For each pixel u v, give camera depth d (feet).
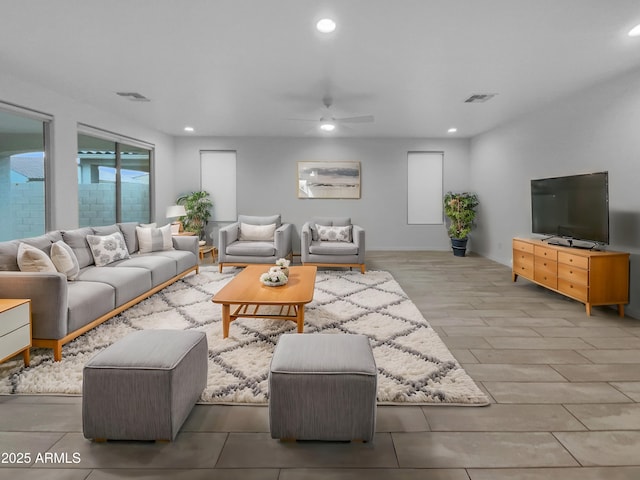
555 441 5.68
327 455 5.39
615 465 5.16
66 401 6.77
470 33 9.14
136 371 5.50
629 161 11.68
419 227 24.77
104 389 5.52
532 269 14.62
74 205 15.05
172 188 24.09
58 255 10.32
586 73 11.91
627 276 11.48
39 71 11.79
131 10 8.09
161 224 22.76
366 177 24.54
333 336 6.72
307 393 5.53
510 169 19.33
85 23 8.67
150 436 5.57
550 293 14.26
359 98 14.89
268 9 8.04
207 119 19.02
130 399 5.52
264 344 9.26
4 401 6.74
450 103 15.62
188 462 5.24
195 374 6.45
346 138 24.36
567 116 14.71
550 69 11.53
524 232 18.07
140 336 6.49
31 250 9.31
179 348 6.12
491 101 15.30
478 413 6.43
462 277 17.04
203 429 5.99
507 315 11.64
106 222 18.97
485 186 22.29
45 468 5.10
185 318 11.14
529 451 5.45
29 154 13.88
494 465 5.17
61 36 9.34
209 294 13.89
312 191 24.50
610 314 11.71
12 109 12.23
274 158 24.36
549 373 7.86
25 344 7.89
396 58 10.73
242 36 9.34
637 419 6.23
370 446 5.59
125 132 18.81
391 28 8.89
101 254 12.84
